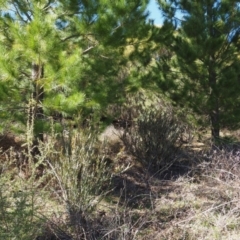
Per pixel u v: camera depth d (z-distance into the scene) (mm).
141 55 7055
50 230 3934
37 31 5219
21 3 5910
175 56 8922
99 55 6410
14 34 5355
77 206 4141
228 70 8438
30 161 4770
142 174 6320
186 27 8578
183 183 5410
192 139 8180
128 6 5867
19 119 5785
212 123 8766
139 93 9812
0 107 5754
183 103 8742
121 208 4910
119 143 7766
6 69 5355
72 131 5617
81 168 4652
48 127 5641
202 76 8695
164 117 7559
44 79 5551
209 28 8633
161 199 4973
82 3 5871
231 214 4254
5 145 6594
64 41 6113
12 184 3559
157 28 6984
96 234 4051
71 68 5430
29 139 4859
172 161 6637
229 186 4750
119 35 5992
